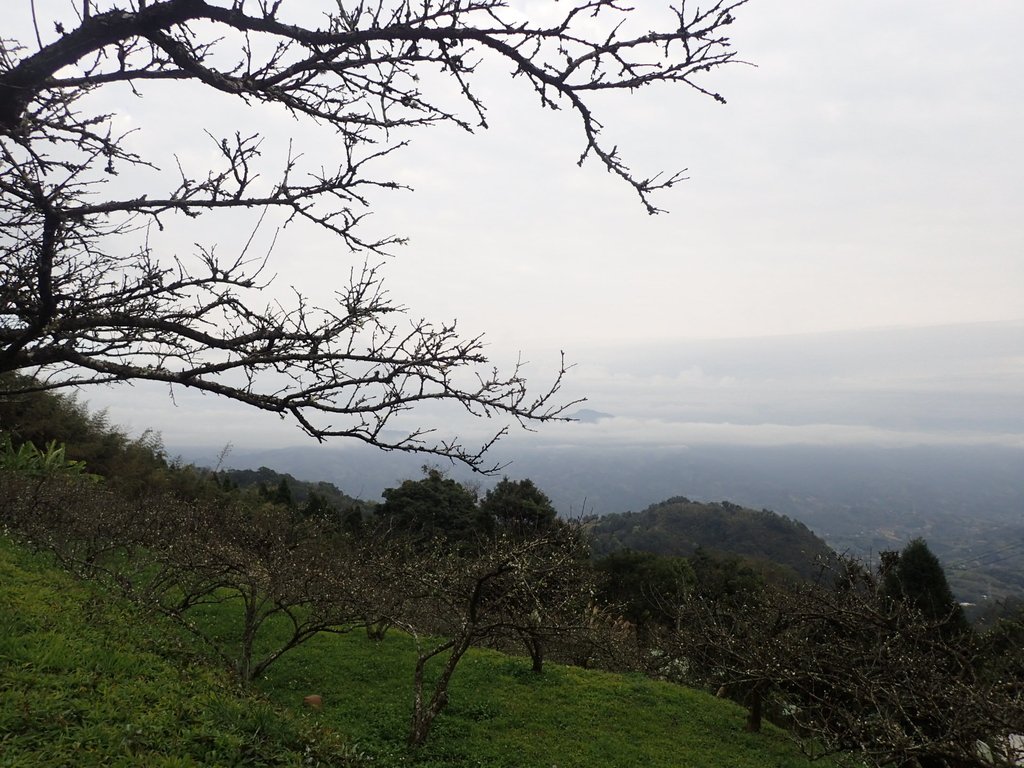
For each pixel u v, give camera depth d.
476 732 11.11
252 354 3.40
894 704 7.37
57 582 10.55
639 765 10.78
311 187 3.40
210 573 11.80
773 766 11.46
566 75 2.95
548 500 29.70
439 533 25.98
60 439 27.94
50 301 2.92
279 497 35.84
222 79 3.04
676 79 2.97
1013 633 8.13
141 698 6.26
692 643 15.70
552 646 19.08
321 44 3.03
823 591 11.98
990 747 5.75
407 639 16.58
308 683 12.61
